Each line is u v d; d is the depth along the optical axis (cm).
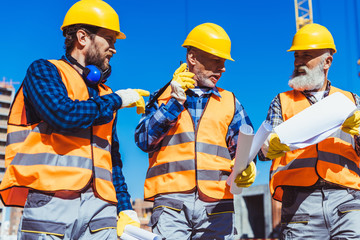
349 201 340
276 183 359
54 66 261
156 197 333
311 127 301
